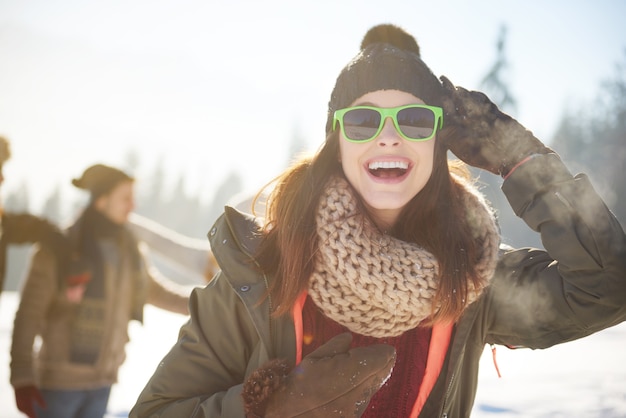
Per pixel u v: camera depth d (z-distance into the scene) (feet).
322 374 4.77
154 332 35.35
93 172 12.10
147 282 12.67
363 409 4.84
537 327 5.45
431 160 5.30
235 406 4.96
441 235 5.27
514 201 5.17
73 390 11.58
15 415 14.64
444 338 5.32
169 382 5.46
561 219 4.92
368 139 5.20
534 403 14.71
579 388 16.43
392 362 4.84
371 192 5.22
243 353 5.49
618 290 4.88
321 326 5.35
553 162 5.06
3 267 11.38
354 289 4.91
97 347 11.75
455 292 5.07
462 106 5.41
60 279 11.46
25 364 11.25
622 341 26.84
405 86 5.32
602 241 4.82
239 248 5.37
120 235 12.16
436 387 5.34
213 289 5.55
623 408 13.88
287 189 5.41
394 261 4.98
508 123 5.30
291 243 5.06
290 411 4.75
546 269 5.43
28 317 11.35
